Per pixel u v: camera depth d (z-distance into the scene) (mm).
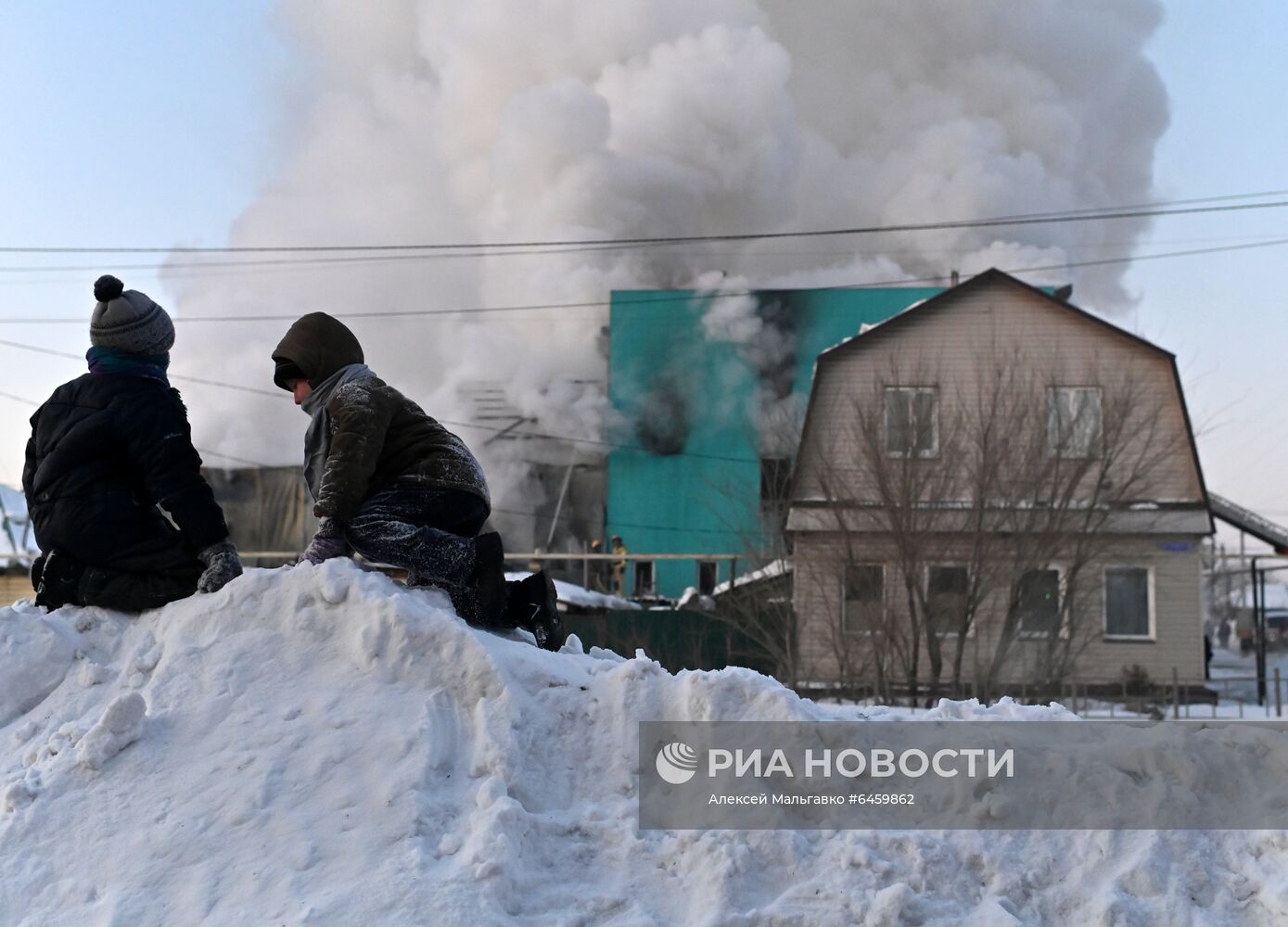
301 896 3518
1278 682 23328
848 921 3523
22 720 4383
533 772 4031
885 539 22047
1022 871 3742
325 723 4094
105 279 4969
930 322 26594
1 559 32000
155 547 4766
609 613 22547
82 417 4852
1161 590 25750
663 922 3527
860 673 21422
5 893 3641
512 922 3457
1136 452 25172
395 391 5141
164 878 3623
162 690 4297
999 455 22031
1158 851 3770
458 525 5125
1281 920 3580
